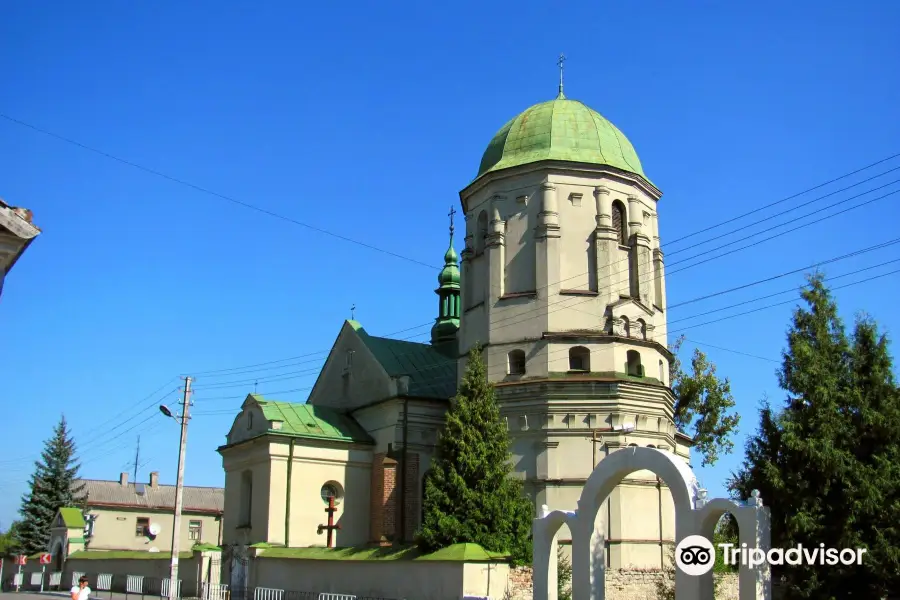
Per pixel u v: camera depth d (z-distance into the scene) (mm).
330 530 50000
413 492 49938
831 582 26312
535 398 44625
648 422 45125
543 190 47062
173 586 40938
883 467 26578
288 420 51531
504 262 47625
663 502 44188
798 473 27219
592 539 30438
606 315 45781
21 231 17844
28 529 86812
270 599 43625
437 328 68562
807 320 29188
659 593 42156
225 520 54344
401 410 50844
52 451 89812
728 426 62562
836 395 27609
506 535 38094
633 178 48312
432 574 35969
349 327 57531
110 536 92438
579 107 50844
